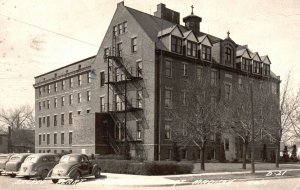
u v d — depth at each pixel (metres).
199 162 45.25
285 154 57.19
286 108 40.34
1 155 30.69
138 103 44.00
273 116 38.84
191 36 46.06
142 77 43.53
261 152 56.81
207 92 37.31
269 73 56.72
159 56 42.62
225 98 44.62
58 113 62.03
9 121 114.44
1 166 29.67
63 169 22.23
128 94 45.34
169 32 43.84
